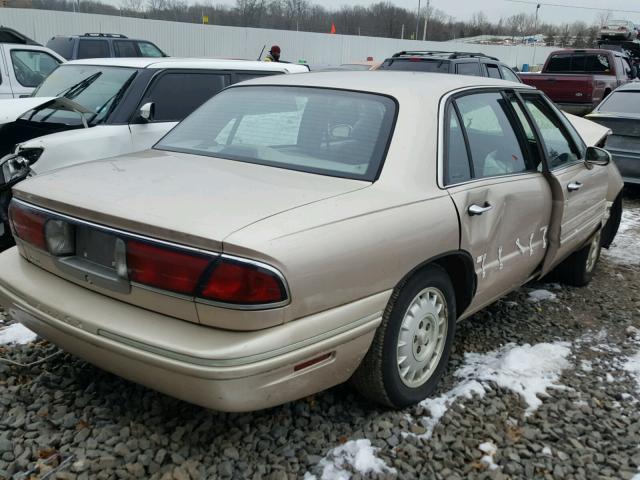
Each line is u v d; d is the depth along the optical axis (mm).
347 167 3023
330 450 2820
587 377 3607
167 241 2402
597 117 8406
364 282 2637
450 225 3039
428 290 3094
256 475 2643
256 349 2320
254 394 2381
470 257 3246
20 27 20562
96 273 2615
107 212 2535
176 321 2441
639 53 23422
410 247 2811
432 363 3236
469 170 3330
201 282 2322
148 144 5738
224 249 2311
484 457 2834
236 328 2344
